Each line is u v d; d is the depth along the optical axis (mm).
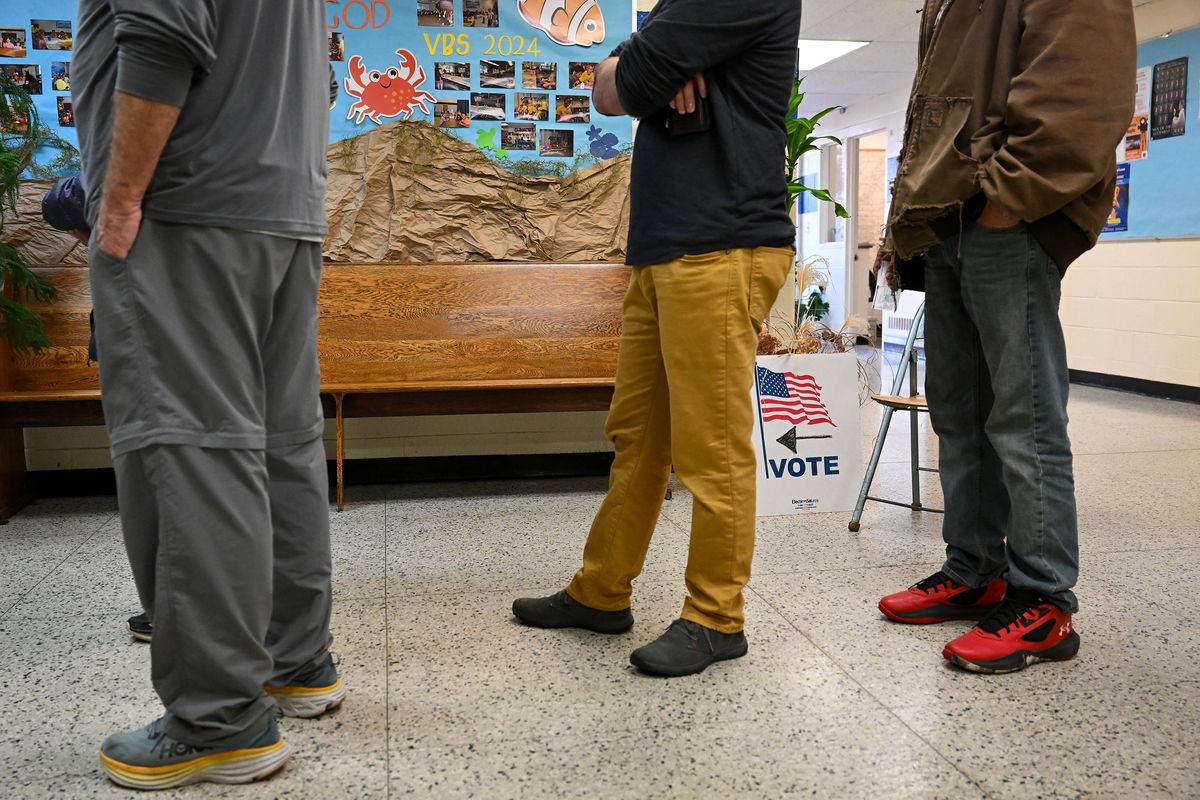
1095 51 1676
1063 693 1719
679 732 1569
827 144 11055
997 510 2055
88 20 1312
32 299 3330
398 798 1366
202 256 1319
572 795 1372
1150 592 2297
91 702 1718
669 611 2168
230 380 1353
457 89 3660
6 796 1378
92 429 3570
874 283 2549
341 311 3543
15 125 3303
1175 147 6027
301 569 1580
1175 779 1414
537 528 3020
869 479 2928
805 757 1482
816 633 2025
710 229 1704
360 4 3564
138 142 1229
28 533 2998
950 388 2066
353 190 3588
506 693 1729
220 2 1303
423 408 3422
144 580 1361
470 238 3680
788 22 1737
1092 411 5527
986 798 1362
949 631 2041
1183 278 6012
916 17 6973
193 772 1392
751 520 1815
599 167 3770
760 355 3100
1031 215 1734
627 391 1921
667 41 1626
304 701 1612
